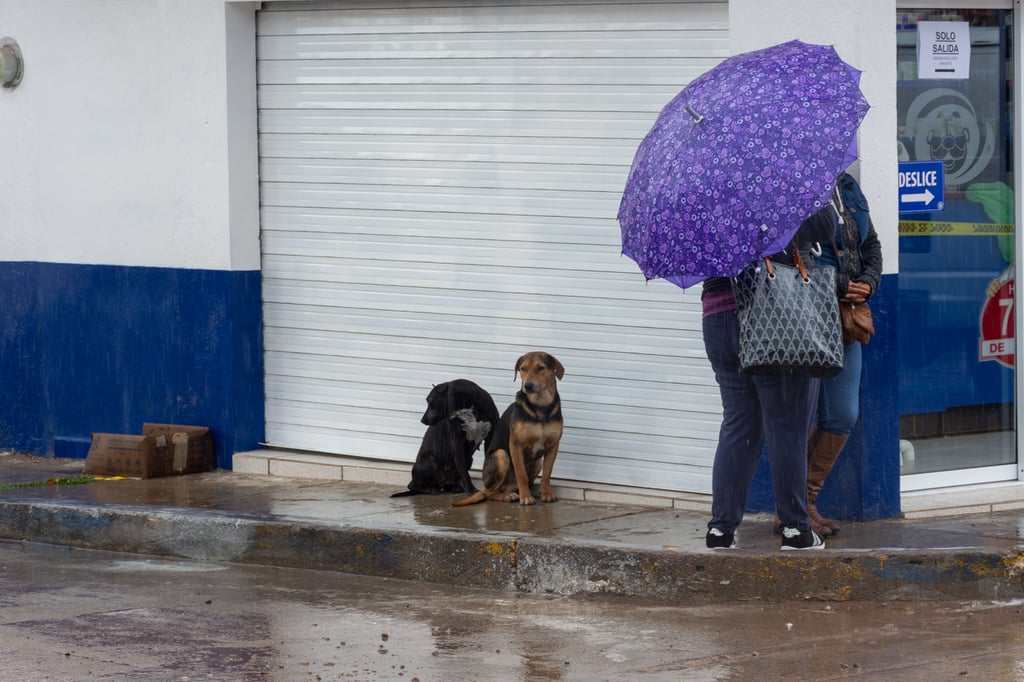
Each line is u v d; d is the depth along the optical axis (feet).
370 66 31.89
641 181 22.27
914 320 27.43
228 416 33.71
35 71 36.40
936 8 27.02
